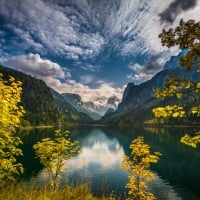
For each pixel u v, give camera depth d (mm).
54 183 13773
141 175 20047
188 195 41844
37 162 63000
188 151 92375
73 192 10211
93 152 102875
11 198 8344
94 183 47250
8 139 10492
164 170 62344
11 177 10625
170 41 7355
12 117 10609
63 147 19375
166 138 141000
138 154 20250
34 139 115188
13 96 10805
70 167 62969
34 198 8672
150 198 20266
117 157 87125
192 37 7105
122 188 43781
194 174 57625
